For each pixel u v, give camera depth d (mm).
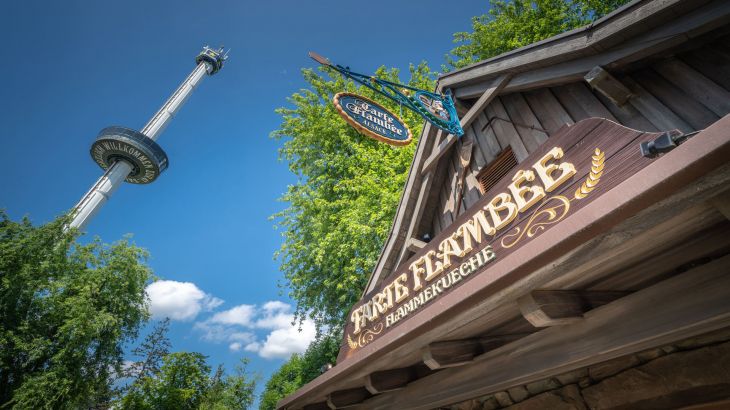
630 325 1801
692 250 1788
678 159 1219
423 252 3180
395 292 3322
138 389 12953
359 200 11438
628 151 1771
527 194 2330
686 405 1993
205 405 13156
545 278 1730
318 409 4262
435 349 2525
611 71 3096
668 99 2783
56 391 12727
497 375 2463
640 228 1403
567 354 2053
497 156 4504
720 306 1491
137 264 17984
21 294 14141
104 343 15062
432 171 5188
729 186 1190
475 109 4535
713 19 2336
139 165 39719
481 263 2424
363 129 4414
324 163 14039
